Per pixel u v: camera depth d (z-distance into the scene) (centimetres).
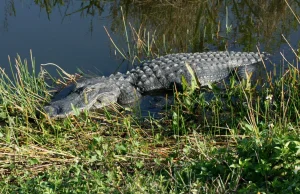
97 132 689
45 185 516
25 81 811
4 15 1121
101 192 493
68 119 704
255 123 619
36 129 705
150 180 513
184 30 1072
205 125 683
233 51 943
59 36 1025
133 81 859
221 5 1192
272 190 474
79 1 1220
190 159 560
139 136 667
